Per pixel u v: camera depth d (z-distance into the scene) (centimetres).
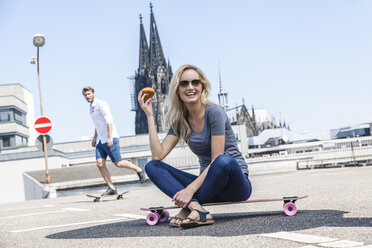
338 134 12056
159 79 11669
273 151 10181
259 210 437
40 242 324
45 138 1578
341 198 508
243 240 256
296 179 1259
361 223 292
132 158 4600
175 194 336
